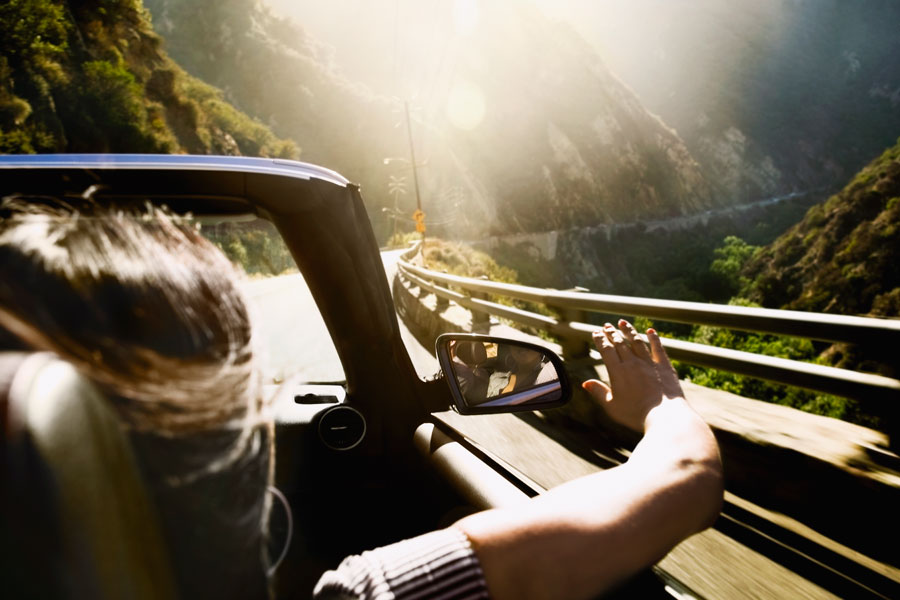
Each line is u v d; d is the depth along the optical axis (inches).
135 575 12.2
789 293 3127.5
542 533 21.8
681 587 31.0
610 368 33.5
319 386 63.3
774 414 124.9
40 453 11.0
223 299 18.1
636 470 25.8
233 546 15.9
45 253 15.3
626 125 6776.6
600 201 6205.7
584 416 161.9
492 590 20.6
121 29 1734.7
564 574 21.3
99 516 11.8
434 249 1736.0
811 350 1531.7
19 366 12.7
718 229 6614.2
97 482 12.1
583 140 6407.5
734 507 107.8
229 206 43.6
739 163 7849.4
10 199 32.5
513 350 57.6
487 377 56.6
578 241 5748.0
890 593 80.8
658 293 4879.4
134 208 41.7
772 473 107.1
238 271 19.9
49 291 14.6
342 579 21.7
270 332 43.1
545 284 5260.8
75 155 40.8
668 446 27.4
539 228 5728.3
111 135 1355.8
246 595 16.3
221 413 16.2
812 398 845.8
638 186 6501.0
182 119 1820.9
